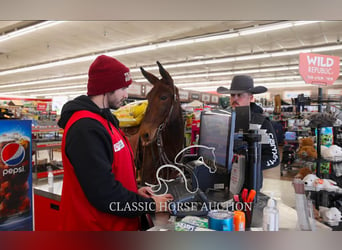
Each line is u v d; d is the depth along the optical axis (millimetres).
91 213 1121
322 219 1575
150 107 1725
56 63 8836
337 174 2363
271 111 4898
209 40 5781
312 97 2342
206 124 1626
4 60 9219
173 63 7824
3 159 3119
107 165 1062
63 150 1118
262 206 1338
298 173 2412
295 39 5859
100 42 6012
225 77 9344
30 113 9461
